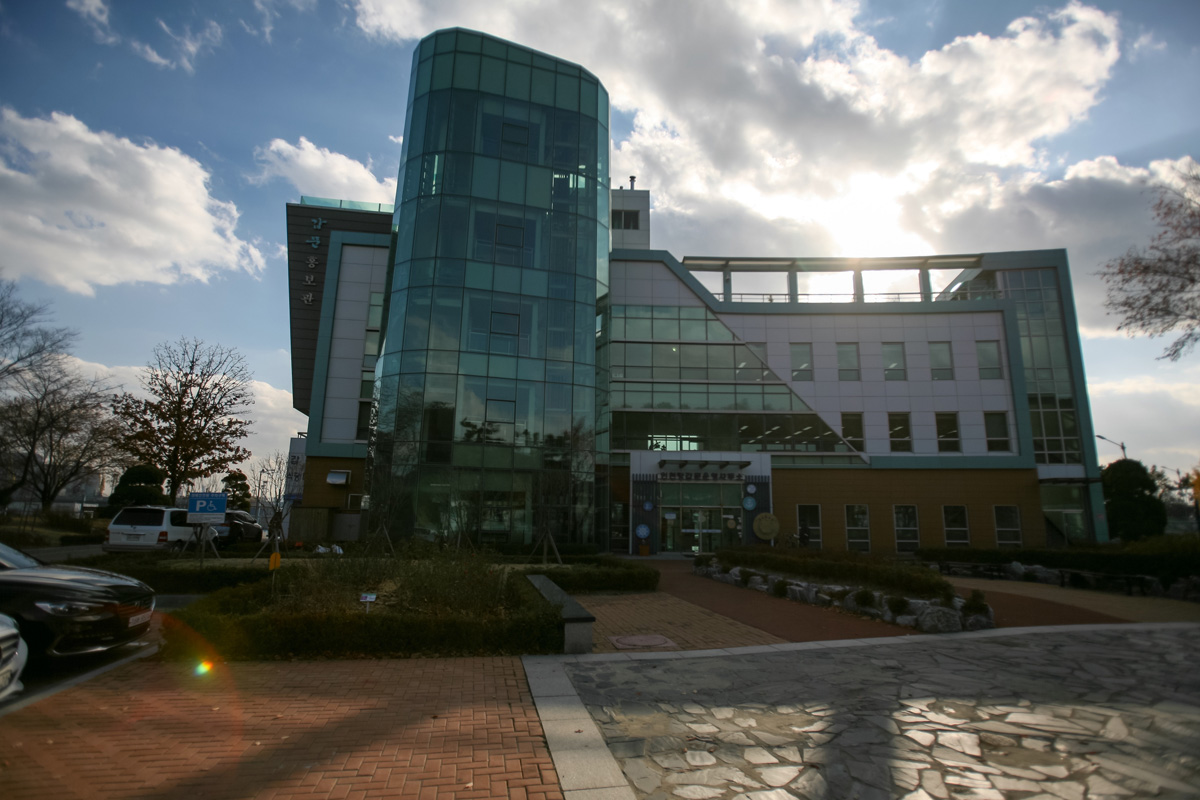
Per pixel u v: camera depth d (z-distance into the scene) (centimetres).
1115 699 651
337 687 687
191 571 1319
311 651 827
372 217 3706
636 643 967
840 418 3459
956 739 536
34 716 577
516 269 2717
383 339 2667
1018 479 3384
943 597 1145
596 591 1600
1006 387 3506
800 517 3338
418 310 2581
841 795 431
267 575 1325
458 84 2808
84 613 733
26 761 471
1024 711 613
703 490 3259
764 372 3494
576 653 882
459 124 2769
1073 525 3484
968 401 3488
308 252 3703
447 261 2623
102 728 546
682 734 546
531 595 1048
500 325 2650
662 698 657
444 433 2489
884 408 3475
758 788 441
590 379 2767
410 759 485
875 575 1403
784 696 665
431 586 1046
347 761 479
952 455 3409
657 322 3506
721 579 1891
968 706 627
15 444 3331
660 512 3212
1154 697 658
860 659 848
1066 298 3722
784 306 3572
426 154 2745
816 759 493
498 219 2731
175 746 505
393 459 2467
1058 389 3619
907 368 3525
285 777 447
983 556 2369
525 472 2567
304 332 3762
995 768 477
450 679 730
